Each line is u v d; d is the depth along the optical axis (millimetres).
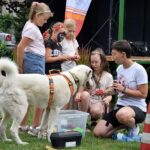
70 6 9797
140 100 5980
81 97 6453
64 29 6684
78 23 9852
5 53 11492
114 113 6020
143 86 5852
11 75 5293
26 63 5918
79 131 5625
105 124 6043
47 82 5508
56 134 5262
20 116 5355
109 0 12773
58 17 13125
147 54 11352
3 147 5273
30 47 5906
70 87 5668
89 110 6578
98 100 6652
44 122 5812
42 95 5496
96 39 12953
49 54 6391
